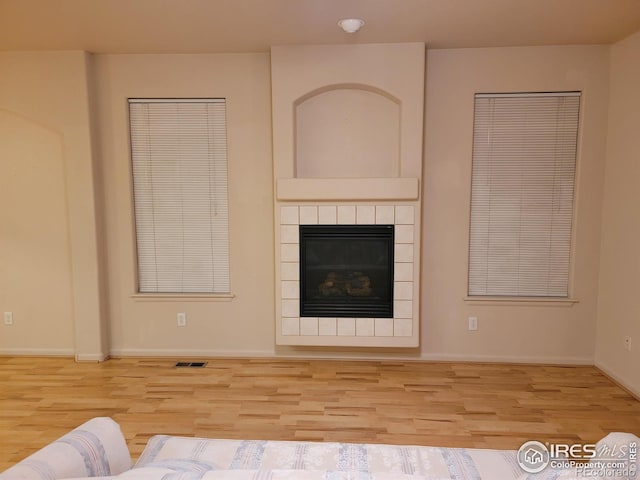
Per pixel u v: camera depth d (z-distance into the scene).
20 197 3.90
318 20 3.05
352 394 3.23
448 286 3.84
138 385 3.40
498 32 3.29
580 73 3.59
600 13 2.92
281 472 1.10
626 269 3.34
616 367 3.45
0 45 3.55
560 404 3.07
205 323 3.98
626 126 3.36
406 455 1.80
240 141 3.84
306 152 3.79
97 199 3.84
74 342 4.01
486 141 3.76
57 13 2.92
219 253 3.98
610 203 3.56
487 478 1.63
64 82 3.71
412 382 3.44
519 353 3.83
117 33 3.29
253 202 3.88
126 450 1.60
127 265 3.95
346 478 1.08
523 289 3.85
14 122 3.84
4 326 3.98
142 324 3.98
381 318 3.72
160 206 3.96
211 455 1.81
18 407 3.05
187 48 3.65
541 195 3.76
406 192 3.58
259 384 3.41
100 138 3.86
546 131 3.70
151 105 3.88
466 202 3.76
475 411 2.97
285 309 3.76
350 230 3.68
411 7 2.83
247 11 2.89
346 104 3.74
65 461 1.35
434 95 3.71
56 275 3.96
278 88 3.62
